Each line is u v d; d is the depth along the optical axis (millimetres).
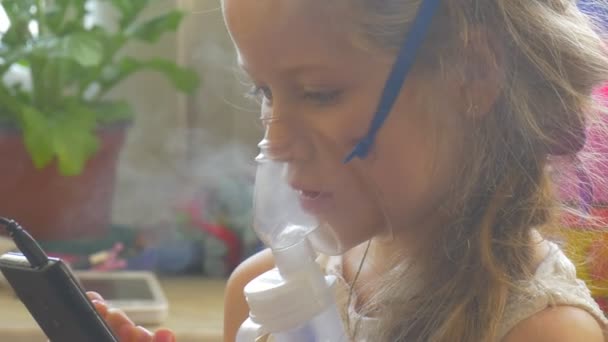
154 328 1543
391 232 905
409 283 950
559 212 978
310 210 876
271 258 1164
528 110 930
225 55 1944
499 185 930
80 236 1852
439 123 887
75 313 809
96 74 1859
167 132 1991
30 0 1834
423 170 888
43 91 1826
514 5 917
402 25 855
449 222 926
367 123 863
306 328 864
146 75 1984
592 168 1020
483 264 918
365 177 877
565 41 945
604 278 1069
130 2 1886
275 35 835
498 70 912
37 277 806
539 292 915
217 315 1626
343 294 1037
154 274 1873
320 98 864
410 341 935
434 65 880
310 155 873
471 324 907
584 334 891
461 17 886
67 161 1729
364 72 855
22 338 1512
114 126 1823
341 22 838
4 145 1750
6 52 1783
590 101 980
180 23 1933
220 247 1862
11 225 811
